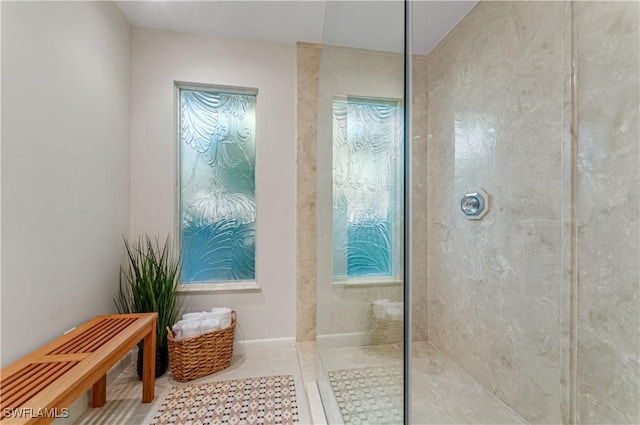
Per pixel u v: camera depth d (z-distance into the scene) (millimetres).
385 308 1144
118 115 2002
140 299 1943
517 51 1590
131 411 1587
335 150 1708
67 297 1502
